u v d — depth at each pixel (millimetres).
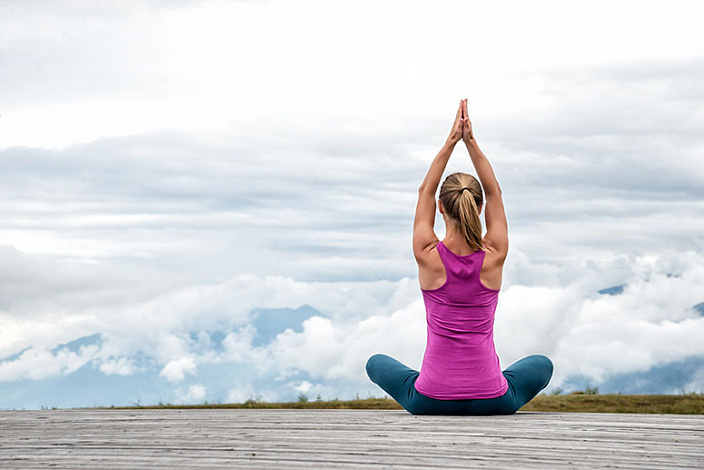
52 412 5172
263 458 3023
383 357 4789
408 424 3953
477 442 3361
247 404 14398
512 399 4336
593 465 2855
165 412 5102
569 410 13742
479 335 4215
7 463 3012
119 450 3273
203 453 3158
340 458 3002
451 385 4262
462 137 4332
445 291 4160
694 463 2904
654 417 4426
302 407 14320
